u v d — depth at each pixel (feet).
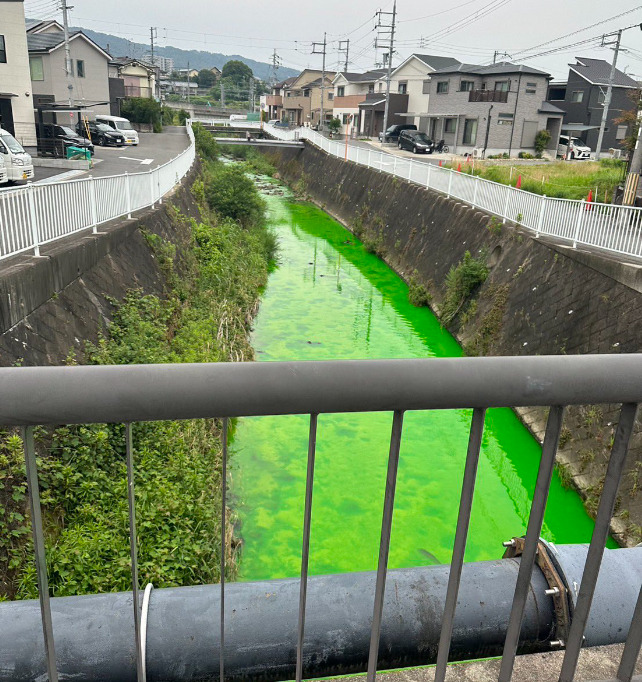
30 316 22.26
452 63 145.79
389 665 5.06
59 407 2.77
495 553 23.39
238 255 57.41
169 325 34.06
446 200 60.75
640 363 3.35
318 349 42.45
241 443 29.68
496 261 46.11
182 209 55.83
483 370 3.15
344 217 90.53
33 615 4.66
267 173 138.31
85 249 28.60
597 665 5.18
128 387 2.81
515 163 98.99
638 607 4.19
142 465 21.44
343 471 27.94
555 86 143.54
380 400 3.10
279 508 24.86
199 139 116.98
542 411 32.32
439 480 27.89
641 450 24.63
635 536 22.68
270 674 4.83
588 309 32.35
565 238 39.14
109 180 35.83
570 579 5.11
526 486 27.89
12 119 85.20
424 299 53.98
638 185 51.11
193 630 4.70
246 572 21.02
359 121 163.73
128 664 4.60
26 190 24.50
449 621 3.97
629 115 86.99
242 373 2.92
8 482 16.92
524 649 5.28
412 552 22.89
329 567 21.67
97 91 120.26
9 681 4.45
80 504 18.90
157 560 17.37
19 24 83.46
